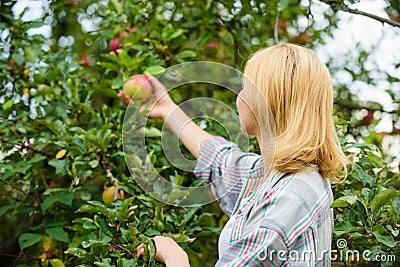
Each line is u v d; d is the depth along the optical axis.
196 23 2.25
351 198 1.24
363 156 1.60
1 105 1.99
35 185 2.02
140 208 1.67
